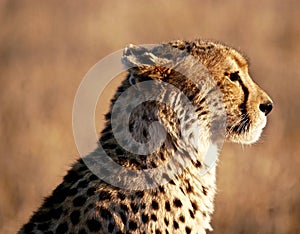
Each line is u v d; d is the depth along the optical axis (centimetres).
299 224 2403
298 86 3809
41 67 4050
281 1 5475
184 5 5250
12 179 2717
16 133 3052
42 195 2609
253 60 4231
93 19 5009
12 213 2486
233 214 2430
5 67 4081
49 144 2958
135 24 4906
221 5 5316
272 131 3044
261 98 1780
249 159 2689
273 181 2550
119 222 1598
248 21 5025
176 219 1638
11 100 3450
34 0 5228
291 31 4838
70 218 1611
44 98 3525
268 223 2389
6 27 4844
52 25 4866
